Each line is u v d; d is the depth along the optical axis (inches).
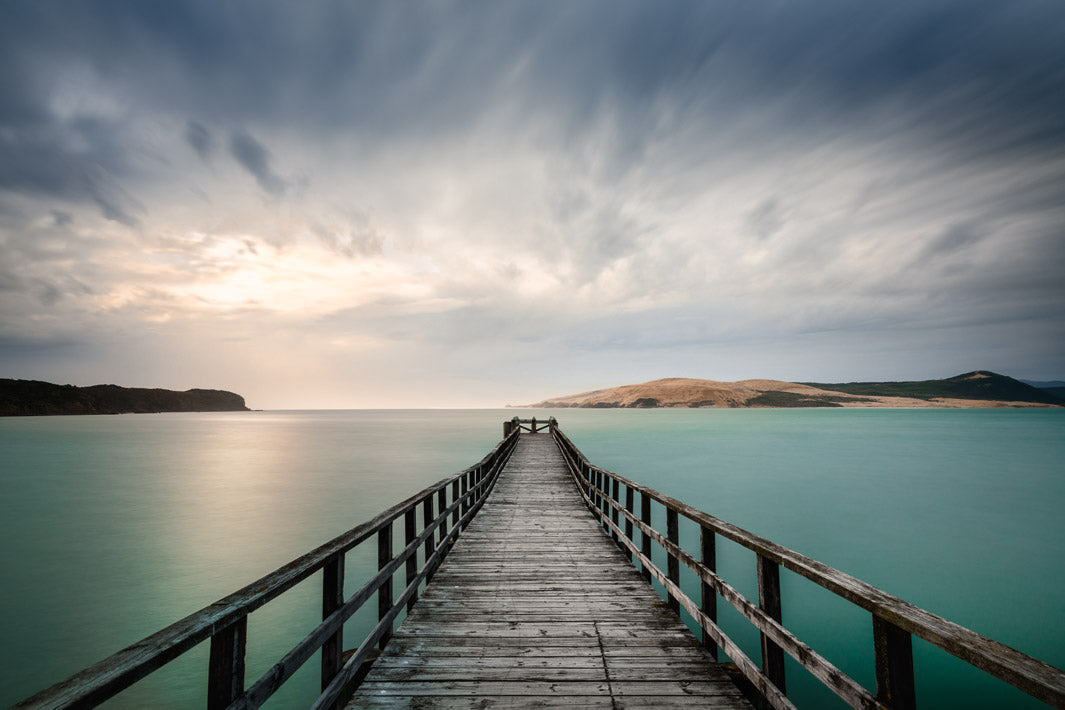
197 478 1040.2
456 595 194.5
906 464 1209.4
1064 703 40.9
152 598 389.1
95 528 613.9
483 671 132.9
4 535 584.4
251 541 550.3
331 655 101.5
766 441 1891.0
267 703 250.1
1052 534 558.6
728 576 428.5
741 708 116.2
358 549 515.5
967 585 404.5
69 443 2155.5
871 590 70.8
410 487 888.3
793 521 613.6
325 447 1791.3
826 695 256.4
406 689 124.0
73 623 346.0
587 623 166.2
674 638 154.2
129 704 250.2
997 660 48.2
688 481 917.8
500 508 386.3
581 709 115.3
